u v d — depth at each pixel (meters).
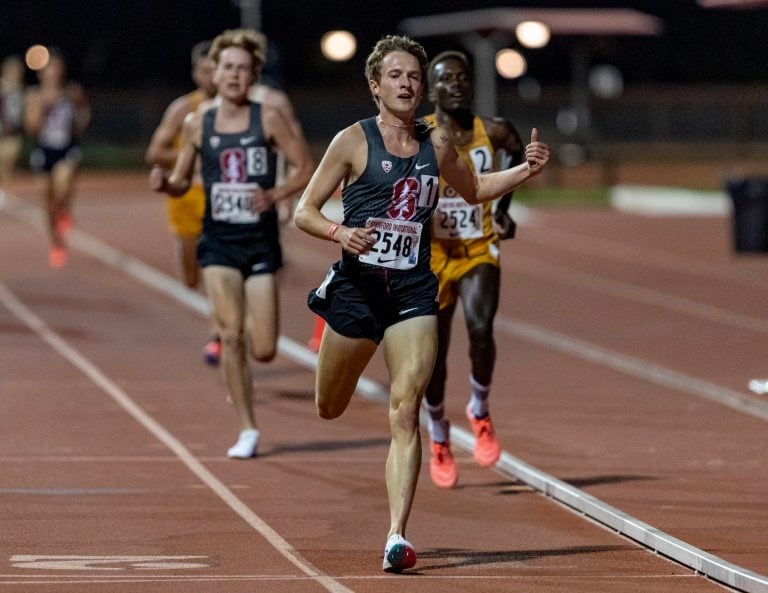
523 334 34.81
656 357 31.47
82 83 125.19
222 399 26.20
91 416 24.36
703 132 123.06
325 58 130.38
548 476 19.73
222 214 21.69
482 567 15.59
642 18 95.00
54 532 16.80
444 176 15.91
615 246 56.66
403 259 15.66
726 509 18.45
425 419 24.17
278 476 20.25
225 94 21.59
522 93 122.75
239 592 14.24
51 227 48.06
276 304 21.95
